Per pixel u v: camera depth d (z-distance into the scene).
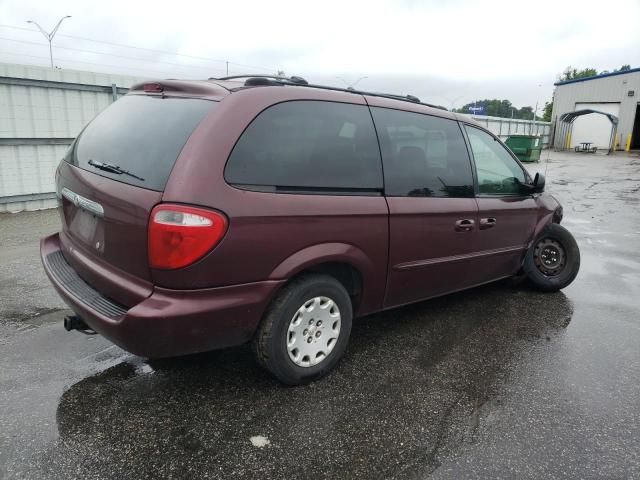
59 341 3.44
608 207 10.87
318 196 2.77
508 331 3.87
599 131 36.09
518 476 2.25
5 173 8.15
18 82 8.05
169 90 2.88
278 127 2.68
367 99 3.20
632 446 2.48
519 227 4.33
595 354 3.51
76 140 3.29
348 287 3.21
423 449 2.42
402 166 3.28
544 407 2.81
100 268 2.68
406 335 3.75
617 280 5.34
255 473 2.21
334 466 2.28
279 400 2.79
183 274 2.33
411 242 3.31
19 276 4.84
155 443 2.39
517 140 24.84
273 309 2.71
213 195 2.36
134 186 2.46
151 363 3.16
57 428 2.48
